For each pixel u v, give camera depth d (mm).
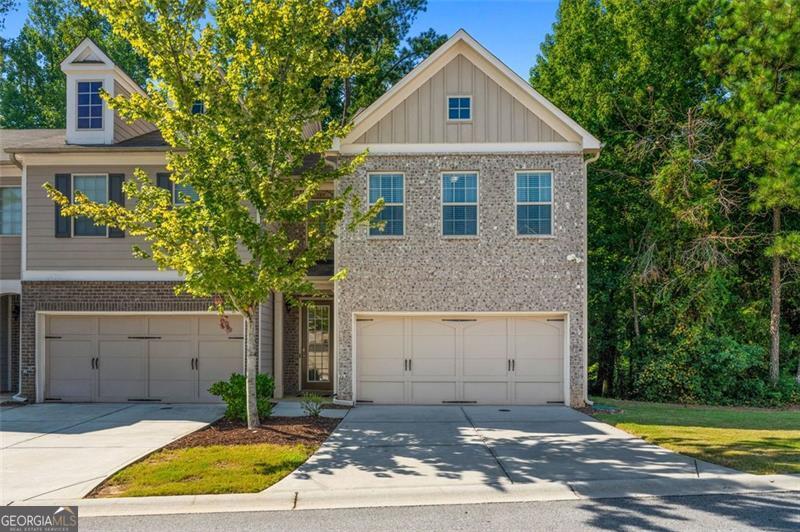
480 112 15508
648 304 19188
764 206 17562
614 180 19969
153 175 15750
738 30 17031
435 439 10914
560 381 15445
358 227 15406
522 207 15453
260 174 11211
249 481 8117
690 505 7320
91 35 32375
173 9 10945
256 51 11078
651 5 19391
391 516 7031
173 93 11031
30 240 15656
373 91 28094
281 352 17031
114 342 15836
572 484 8016
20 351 15789
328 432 11547
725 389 17688
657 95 19344
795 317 19766
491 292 15297
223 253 10422
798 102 16484
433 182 15469
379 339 15570
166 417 13398
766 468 8648
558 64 23125
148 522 6859
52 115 33344
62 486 8055
